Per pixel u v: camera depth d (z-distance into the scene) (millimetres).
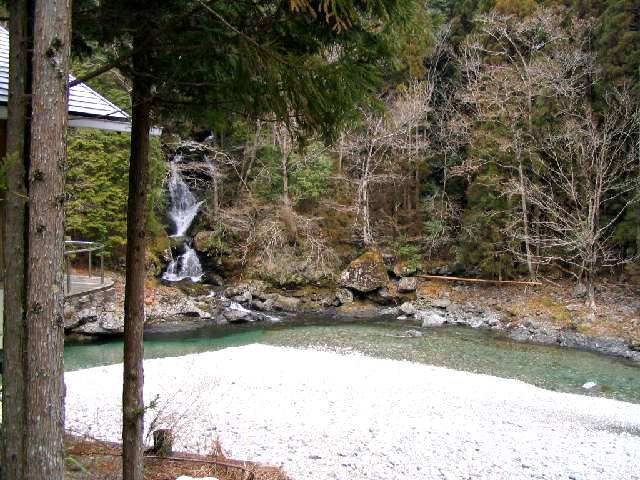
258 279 22031
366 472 7074
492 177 21328
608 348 16172
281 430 8539
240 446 7730
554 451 8266
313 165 23797
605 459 8016
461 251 23000
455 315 20578
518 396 11523
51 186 2727
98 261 19734
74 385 10984
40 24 2678
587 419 10211
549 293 20359
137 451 4395
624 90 18688
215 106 4309
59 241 2775
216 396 10328
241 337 17359
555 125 20156
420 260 24109
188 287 20844
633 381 13266
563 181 20500
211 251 22609
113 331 16125
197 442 7734
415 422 9305
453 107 24672
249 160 24453
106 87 17250
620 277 20047
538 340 17375
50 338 2746
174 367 12656
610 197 20078
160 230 21719
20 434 2896
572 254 20891
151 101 4148
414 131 26281
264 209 23094
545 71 19891
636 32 18906
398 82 24266
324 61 3762
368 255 22797
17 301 2926
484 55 23812
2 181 2641
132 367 4363
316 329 18875
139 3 3562
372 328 19188
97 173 18141
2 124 6617
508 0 22516
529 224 21578
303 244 23094
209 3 3479
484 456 7879
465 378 12891
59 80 2725
